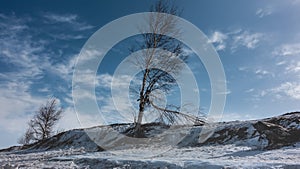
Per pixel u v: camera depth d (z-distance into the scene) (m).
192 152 15.20
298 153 12.59
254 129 18.62
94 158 12.56
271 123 18.31
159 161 10.62
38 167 11.87
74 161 12.80
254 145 16.20
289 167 8.65
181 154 14.49
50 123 38.03
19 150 32.00
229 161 10.25
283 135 16.16
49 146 28.75
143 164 10.63
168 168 9.95
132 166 10.73
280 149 14.38
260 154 12.97
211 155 13.59
